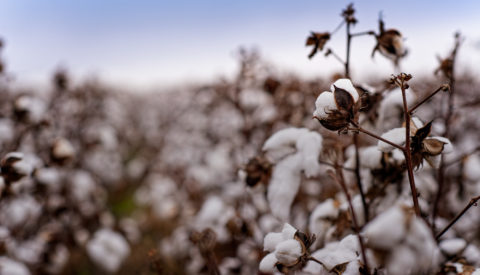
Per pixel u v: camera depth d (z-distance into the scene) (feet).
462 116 8.73
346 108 3.31
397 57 4.57
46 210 10.93
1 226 9.27
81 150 15.26
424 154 3.54
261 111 10.23
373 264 3.43
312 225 5.13
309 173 4.71
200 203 11.84
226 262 7.74
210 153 14.62
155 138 27.89
